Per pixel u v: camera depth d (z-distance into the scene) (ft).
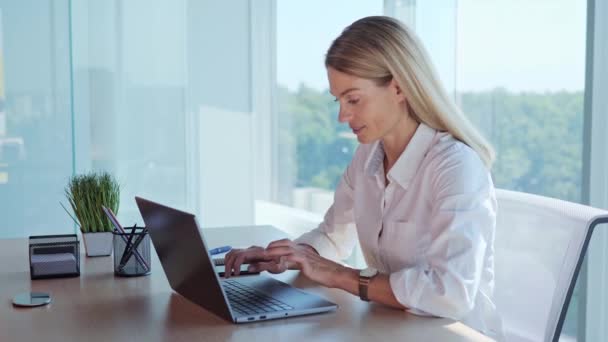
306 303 5.20
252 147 12.87
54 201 11.51
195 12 12.39
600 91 8.71
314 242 6.91
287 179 14.17
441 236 5.28
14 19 11.17
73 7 11.51
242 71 12.73
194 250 4.71
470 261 5.15
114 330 4.74
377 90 5.72
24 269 6.56
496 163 10.35
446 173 5.59
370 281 5.30
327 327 4.76
